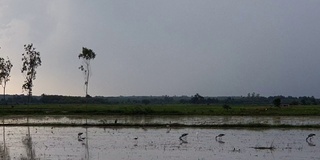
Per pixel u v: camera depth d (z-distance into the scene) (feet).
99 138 145.07
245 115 262.06
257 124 187.01
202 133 161.58
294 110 295.07
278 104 358.43
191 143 130.72
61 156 105.19
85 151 113.70
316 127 182.09
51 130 175.42
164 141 135.95
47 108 333.21
